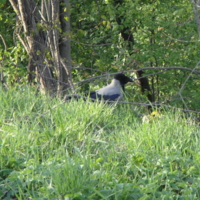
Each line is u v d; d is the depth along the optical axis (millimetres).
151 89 24766
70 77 14500
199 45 19469
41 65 13500
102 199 5789
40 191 6043
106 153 7836
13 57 16625
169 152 7578
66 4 14820
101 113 10227
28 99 11234
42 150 7578
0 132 8289
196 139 8117
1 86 12625
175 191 6562
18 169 6895
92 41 22016
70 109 9953
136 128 9164
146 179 6539
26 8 14258
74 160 6738
